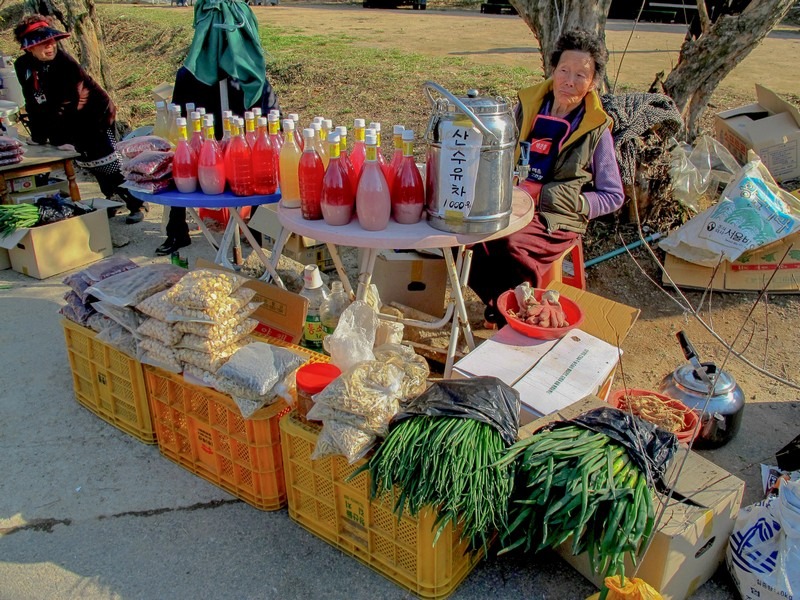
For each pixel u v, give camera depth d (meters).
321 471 2.38
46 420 3.22
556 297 3.09
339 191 2.59
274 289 3.11
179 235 4.95
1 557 2.47
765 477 2.70
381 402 2.18
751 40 4.69
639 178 4.36
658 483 2.18
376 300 3.31
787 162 4.74
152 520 2.63
